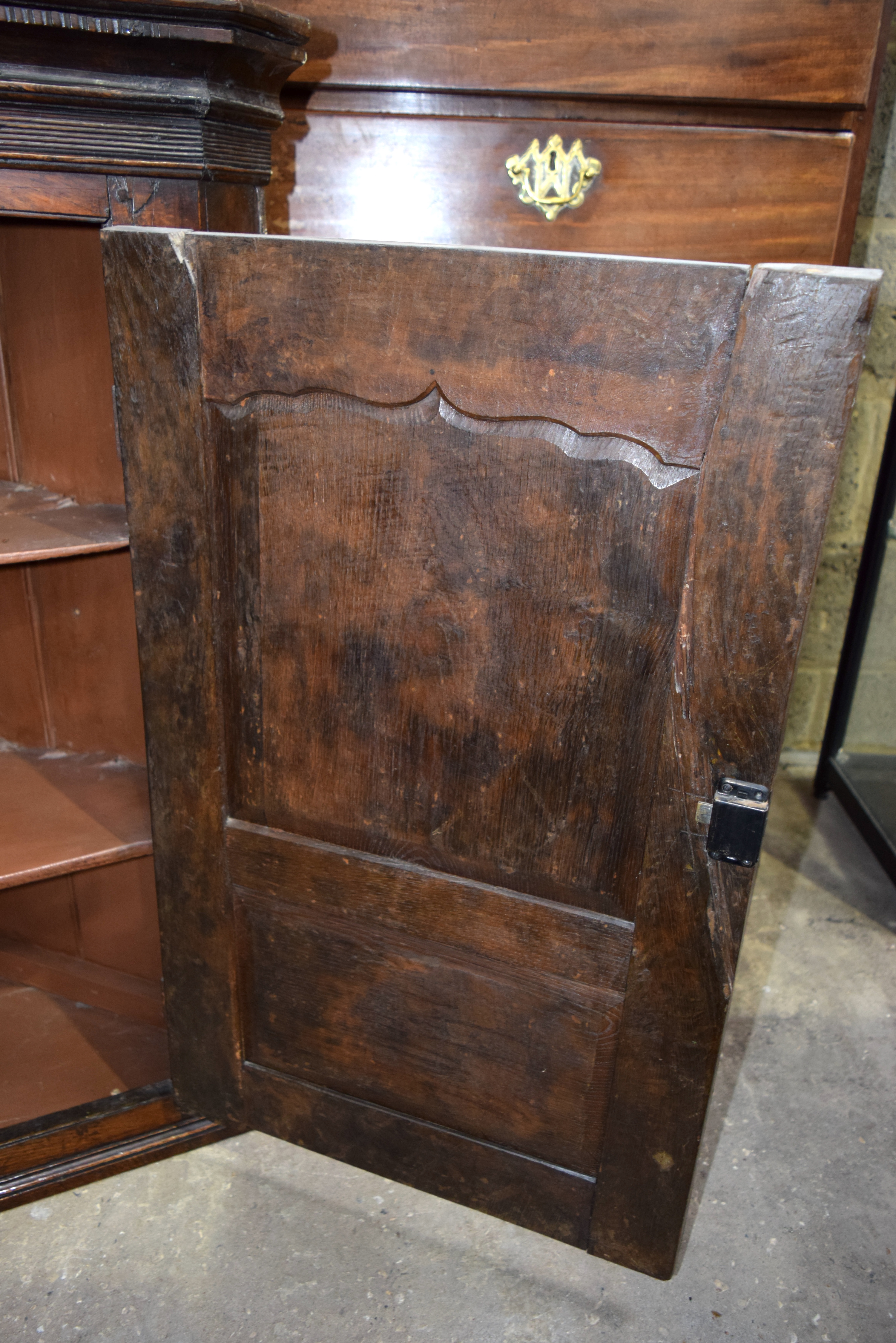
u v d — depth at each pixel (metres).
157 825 1.19
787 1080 1.56
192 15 0.90
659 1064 1.03
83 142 0.96
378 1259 1.26
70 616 1.39
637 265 0.77
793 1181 1.39
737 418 0.79
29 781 1.41
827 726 2.36
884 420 2.20
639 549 0.86
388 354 0.88
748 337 0.76
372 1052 1.19
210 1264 1.24
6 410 1.33
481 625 0.95
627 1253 1.15
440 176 1.35
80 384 1.23
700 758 0.89
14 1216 1.30
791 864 2.15
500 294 0.82
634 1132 1.07
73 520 1.21
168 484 1.01
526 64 1.27
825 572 2.36
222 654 1.07
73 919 1.59
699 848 0.92
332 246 0.86
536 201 1.35
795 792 2.44
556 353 0.83
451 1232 1.30
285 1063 1.26
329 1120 1.26
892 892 2.06
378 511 0.94
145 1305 1.19
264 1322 1.17
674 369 0.79
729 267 0.75
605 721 0.93
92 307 1.17
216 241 0.90
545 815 0.99
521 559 0.91
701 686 0.87
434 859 1.07
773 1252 1.28
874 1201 1.36
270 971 1.21
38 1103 1.37
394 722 1.02
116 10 0.88
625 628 0.89
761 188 1.37
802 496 0.79
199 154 0.99
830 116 1.33
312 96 1.30
